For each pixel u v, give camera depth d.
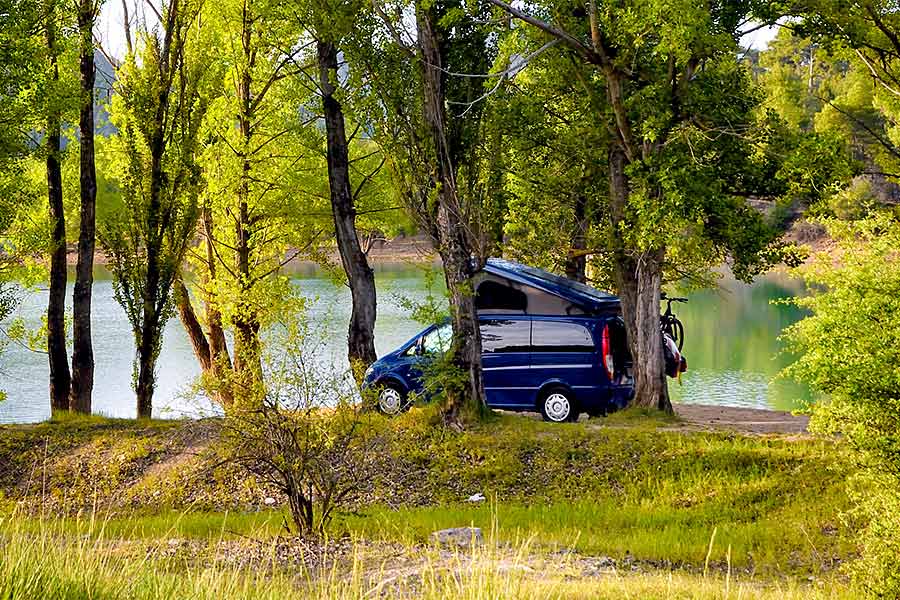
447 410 30.64
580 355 32.47
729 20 31.25
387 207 46.56
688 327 84.44
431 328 33.34
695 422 32.66
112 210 45.97
